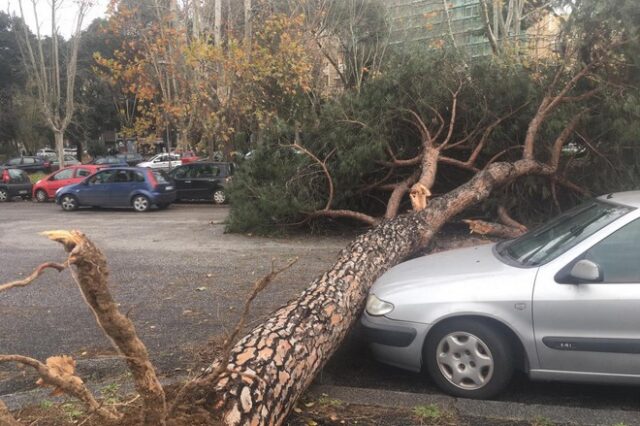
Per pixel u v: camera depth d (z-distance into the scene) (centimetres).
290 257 925
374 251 609
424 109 1059
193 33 2112
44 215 1769
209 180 2059
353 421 353
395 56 1157
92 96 4853
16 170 2417
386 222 732
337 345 428
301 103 1247
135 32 2272
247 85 1920
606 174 1038
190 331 536
